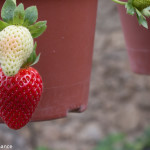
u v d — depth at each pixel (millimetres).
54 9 429
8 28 341
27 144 1186
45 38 434
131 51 568
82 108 482
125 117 1283
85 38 461
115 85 1342
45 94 451
